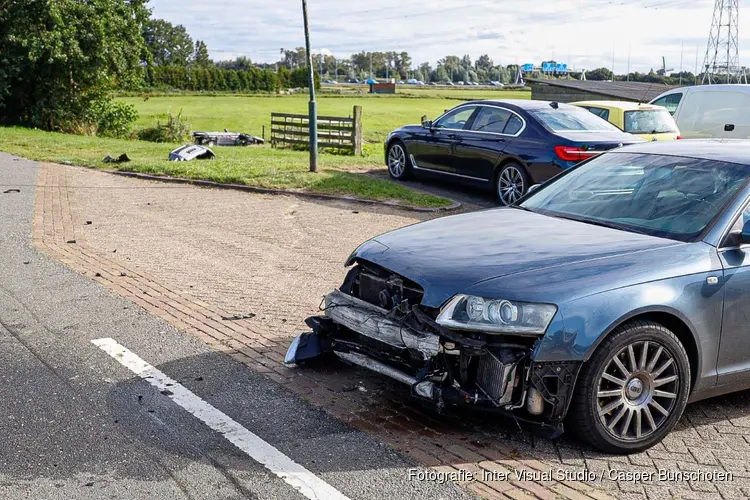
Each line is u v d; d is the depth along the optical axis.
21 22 29.97
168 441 4.28
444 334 4.19
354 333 5.11
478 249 4.71
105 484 3.80
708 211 4.81
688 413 5.00
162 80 114.75
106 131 34.25
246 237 9.97
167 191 13.62
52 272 7.88
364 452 4.20
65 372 5.27
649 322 4.29
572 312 4.11
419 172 14.68
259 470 3.97
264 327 6.34
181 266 8.33
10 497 3.66
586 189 5.63
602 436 4.23
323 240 9.89
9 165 16.88
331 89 152.75
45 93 31.94
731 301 4.57
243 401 4.85
